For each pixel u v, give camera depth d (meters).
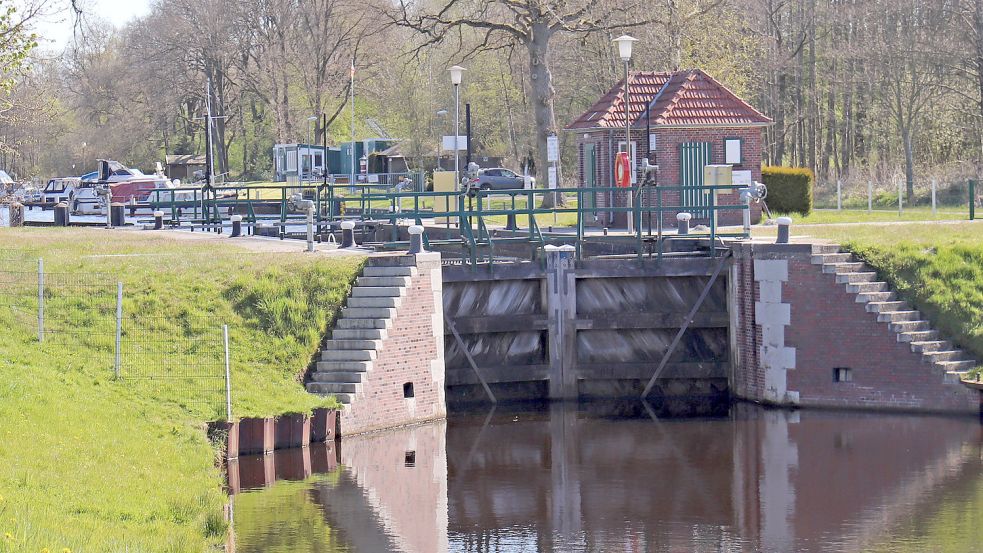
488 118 158.75
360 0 111.88
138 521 31.00
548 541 34.75
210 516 33.25
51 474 32.69
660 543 34.53
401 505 38.22
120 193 118.25
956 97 121.50
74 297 48.84
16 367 42.34
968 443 45.50
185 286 50.41
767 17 129.88
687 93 74.50
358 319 49.47
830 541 34.38
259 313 49.62
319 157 148.12
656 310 56.84
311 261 52.25
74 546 26.41
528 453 45.72
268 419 44.12
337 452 45.06
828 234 59.69
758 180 74.06
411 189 95.56
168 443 39.62
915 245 53.91
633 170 73.81
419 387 50.50
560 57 140.75
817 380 52.69
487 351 56.25
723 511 37.62
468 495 39.62
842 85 131.25
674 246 58.94
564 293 56.12
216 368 46.38
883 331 51.41
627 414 53.38
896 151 130.50
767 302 53.41
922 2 116.31
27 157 196.88
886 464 42.78
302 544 33.94
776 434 48.12
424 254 51.16
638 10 105.88
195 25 162.62
